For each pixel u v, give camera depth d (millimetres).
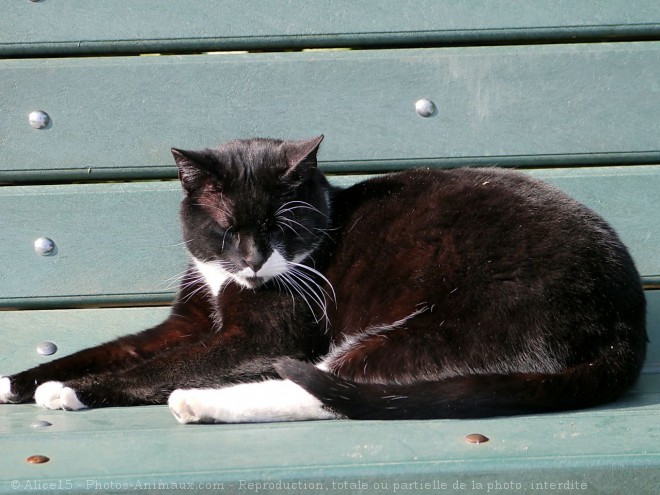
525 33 4652
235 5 4578
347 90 4648
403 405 3488
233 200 4184
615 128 4691
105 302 4723
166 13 4566
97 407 3900
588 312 3766
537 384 3531
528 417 3436
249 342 4094
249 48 4648
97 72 4570
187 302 4527
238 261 4184
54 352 4680
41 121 4574
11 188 4621
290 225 4230
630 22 4633
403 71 4633
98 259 4664
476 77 4648
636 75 4656
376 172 4738
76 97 4582
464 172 4414
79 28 4555
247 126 4664
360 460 2924
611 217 4707
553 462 2918
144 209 4648
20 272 4633
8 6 4523
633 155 4719
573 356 3730
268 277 4211
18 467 2895
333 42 4652
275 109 4656
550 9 4621
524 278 3818
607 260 3922
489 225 4035
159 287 4707
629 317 3883
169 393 3965
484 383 3512
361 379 3793
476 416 3467
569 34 4672
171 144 4648
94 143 4621
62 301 4688
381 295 4152
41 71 4543
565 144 4703
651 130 4691
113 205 4637
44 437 3217
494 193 4180
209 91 4625
